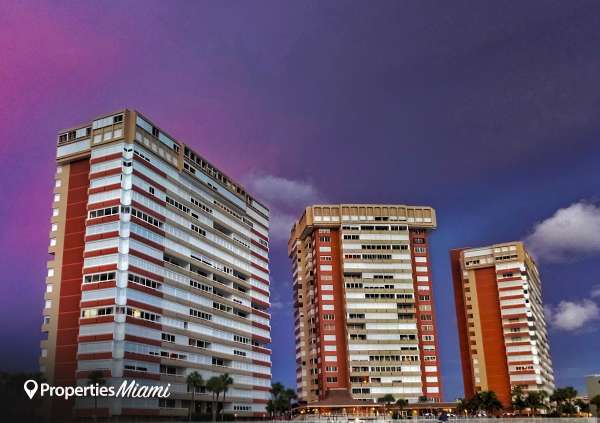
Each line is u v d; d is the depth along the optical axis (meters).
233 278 153.75
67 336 111.12
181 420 122.38
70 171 124.19
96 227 115.12
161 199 127.25
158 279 121.25
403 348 187.00
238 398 147.50
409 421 133.12
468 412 180.50
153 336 117.06
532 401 187.38
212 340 138.62
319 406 169.88
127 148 120.25
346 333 187.12
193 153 144.00
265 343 166.75
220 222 152.00
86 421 104.62
